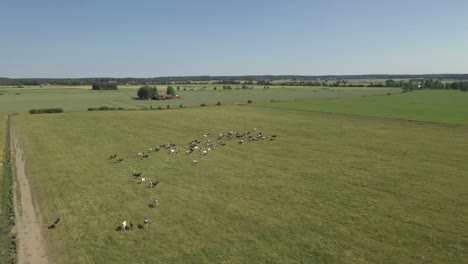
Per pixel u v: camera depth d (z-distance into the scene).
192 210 34.03
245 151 58.22
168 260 25.36
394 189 39.09
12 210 33.97
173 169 47.88
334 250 26.41
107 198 37.31
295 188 39.75
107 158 54.12
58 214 33.25
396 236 28.45
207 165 49.72
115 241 28.19
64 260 25.50
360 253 25.97
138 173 45.22
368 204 34.97
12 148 61.22
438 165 48.41
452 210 33.34
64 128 82.88
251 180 42.75
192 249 26.83
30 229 30.19
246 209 34.06
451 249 26.39
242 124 87.75
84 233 29.53
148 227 30.59
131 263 25.02
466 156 53.12
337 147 60.53
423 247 26.73
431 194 37.47
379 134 72.31
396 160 51.34
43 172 46.56
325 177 43.62
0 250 26.56
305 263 24.77
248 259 25.36
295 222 31.12
